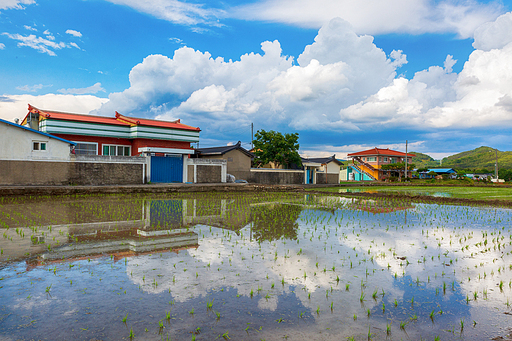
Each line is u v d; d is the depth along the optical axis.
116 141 26.80
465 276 5.79
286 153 37.50
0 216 10.77
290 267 6.06
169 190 22.03
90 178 22.30
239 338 3.61
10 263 5.84
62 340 3.47
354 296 4.82
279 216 12.34
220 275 5.52
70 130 23.95
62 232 8.35
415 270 6.08
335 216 12.61
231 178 31.61
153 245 7.30
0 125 19.03
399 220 11.90
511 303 4.70
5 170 19.19
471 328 3.99
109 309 4.20
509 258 6.96
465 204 18.05
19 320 3.87
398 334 3.82
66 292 4.67
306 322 4.02
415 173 62.84
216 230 9.26
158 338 3.56
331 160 45.84
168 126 27.77
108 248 6.94
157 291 4.79
